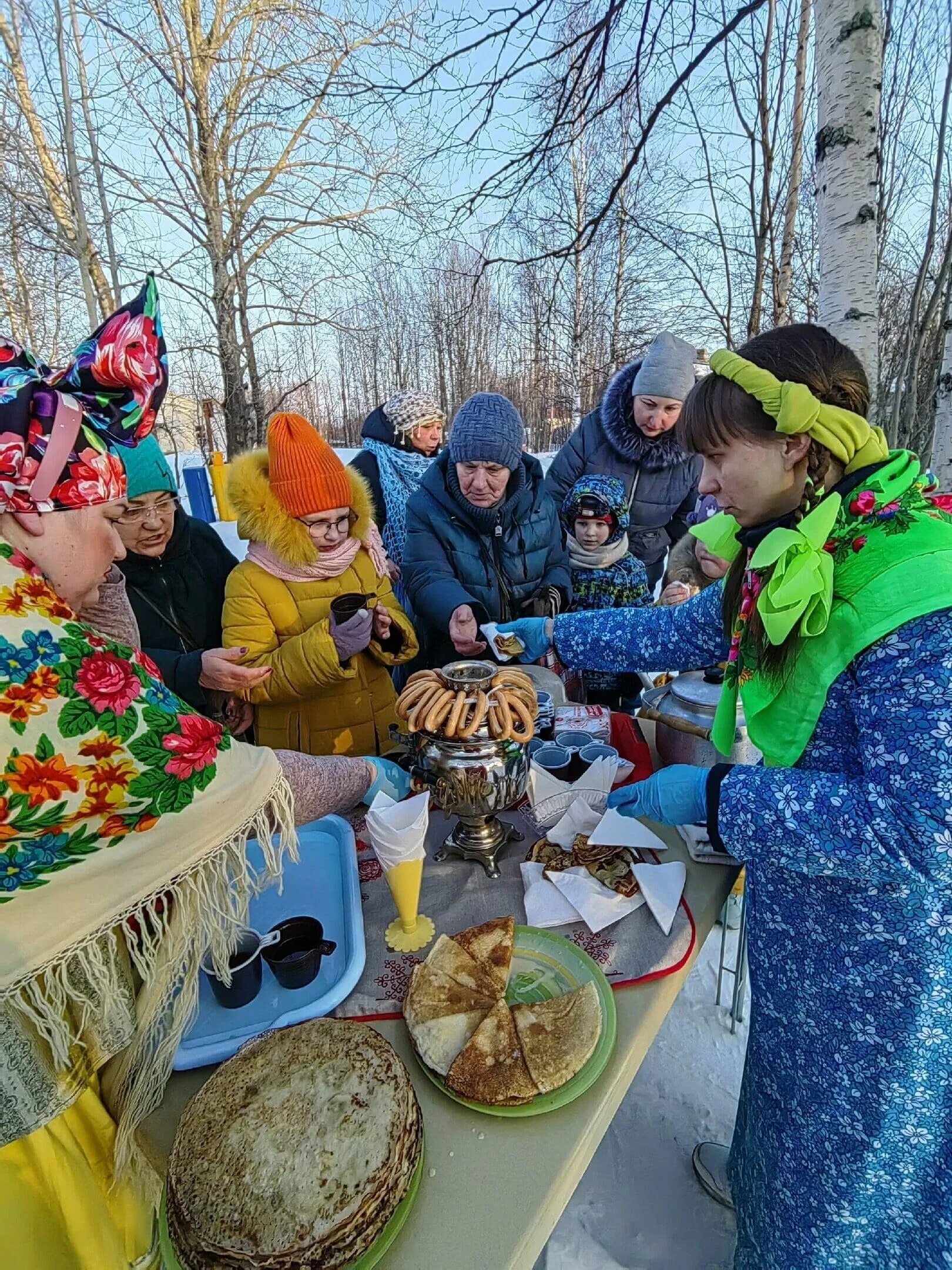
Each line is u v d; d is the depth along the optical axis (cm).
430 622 238
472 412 233
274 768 85
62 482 71
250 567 202
